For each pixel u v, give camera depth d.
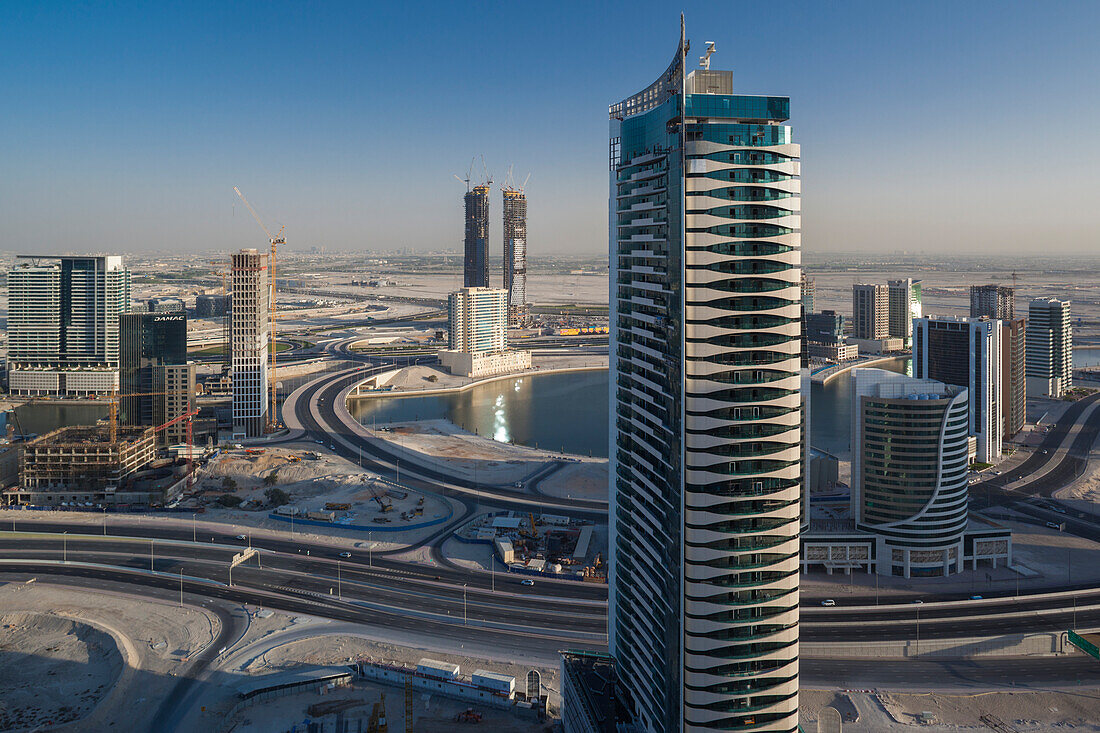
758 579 172.88
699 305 168.50
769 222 169.88
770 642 174.12
